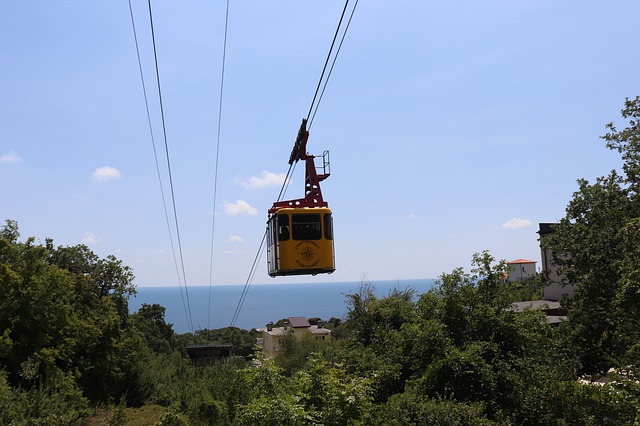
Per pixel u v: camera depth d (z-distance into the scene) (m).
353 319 33.69
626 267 18.12
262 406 11.79
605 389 16.50
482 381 16.25
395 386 19.23
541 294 47.09
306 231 19.73
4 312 25.70
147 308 86.31
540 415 16.38
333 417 11.75
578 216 25.12
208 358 81.81
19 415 19.03
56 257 42.16
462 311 20.20
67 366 30.30
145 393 37.75
